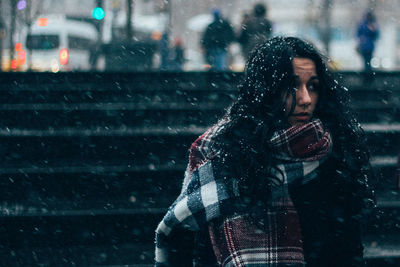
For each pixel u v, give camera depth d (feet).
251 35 49.19
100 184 23.09
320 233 8.64
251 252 8.41
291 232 8.49
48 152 26.12
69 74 35.24
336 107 8.91
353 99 34.73
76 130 29.17
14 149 25.98
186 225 8.77
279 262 8.39
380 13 122.11
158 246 9.11
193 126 29.86
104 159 26.13
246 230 8.46
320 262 8.70
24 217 20.36
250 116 8.61
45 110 29.37
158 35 73.97
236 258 8.38
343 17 121.49
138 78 35.91
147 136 26.18
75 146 26.14
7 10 60.95
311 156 8.44
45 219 20.44
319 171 8.66
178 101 33.37
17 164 25.25
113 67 56.08
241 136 8.58
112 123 29.68
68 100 32.55
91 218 20.57
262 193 8.42
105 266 18.66
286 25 118.62
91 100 32.71
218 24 50.03
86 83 35.35
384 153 27.02
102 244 20.61
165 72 35.94
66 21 83.56
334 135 8.90
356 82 38.09
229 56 58.65
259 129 8.48
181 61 70.44
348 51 116.57
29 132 27.66
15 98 32.14
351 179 8.85
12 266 18.92
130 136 26.16
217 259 8.63
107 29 67.97
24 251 20.08
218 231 8.71
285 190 8.52
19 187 22.82
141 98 33.30
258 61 8.69
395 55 121.49
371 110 31.55
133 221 20.62
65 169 23.22
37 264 18.99
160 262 9.17
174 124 29.86
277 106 8.50
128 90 33.14
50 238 20.49
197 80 36.06
